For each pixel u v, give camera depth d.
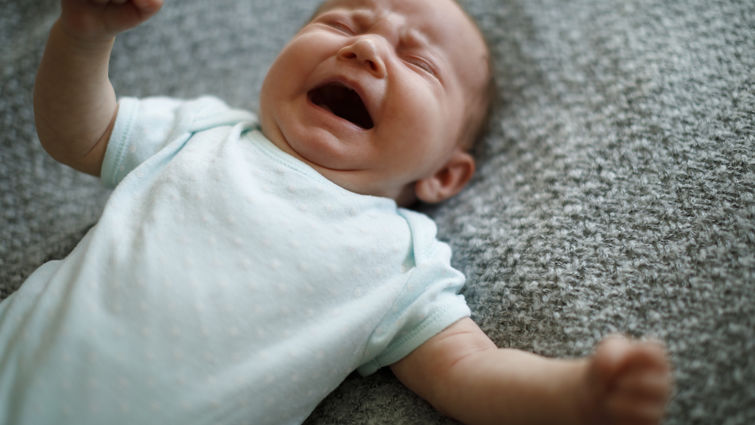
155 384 0.57
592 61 0.94
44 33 1.02
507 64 1.02
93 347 0.57
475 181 0.92
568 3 1.04
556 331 0.68
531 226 0.78
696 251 0.67
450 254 0.77
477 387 0.61
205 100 0.85
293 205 0.70
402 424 0.67
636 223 0.72
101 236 0.65
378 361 0.70
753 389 0.56
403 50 0.80
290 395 0.62
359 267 0.68
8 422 0.54
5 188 0.91
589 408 0.49
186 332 0.59
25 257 0.83
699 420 0.56
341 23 0.81
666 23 0.92
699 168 0.73
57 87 0.67
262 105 0.80
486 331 0.72
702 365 0.59
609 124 0.84
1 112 0.95
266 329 0.62
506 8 1.08
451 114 0.83
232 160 0.72
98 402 0.55
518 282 0.74
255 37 1.15
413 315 0.68
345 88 0.84
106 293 0.60
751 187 0.69
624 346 0.48
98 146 0.76
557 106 0.93
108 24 0.61
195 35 1.12
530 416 0.55
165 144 0.77
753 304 0.61
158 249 0.63
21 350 0.58
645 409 0.46
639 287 0.67
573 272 0.71
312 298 0.65
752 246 0.65
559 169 0.83
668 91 0.83
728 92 0.78
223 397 0.59
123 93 1.06
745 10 0.86
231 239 0.65
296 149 0.76
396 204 0.87
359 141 0.76
